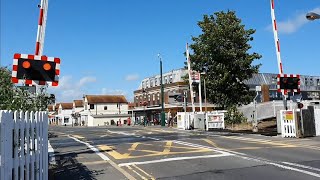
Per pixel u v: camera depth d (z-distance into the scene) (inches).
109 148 661.9
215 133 1015.6
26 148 258.2
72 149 666.2
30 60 373.4
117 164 465.7
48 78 377.7
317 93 3248.0
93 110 3735.2
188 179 354.6
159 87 2920.8
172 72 2854.3
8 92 347.3
